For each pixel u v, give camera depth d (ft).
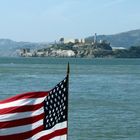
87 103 263.49
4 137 51.83
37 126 52.80
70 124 181.57
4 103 52.19
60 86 53.26
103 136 158.10
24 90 342.64
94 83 447.01
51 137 53.11
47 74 589.73
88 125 180.14
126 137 156.97
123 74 643.04
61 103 53.21
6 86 375.04
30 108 52.65
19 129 52.21
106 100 284.20
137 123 188.14
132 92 350.23
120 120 196.03
